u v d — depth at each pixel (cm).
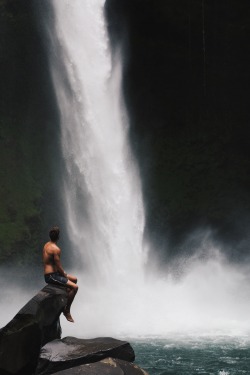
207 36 3195
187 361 1455
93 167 3159
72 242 3091
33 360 965
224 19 3167
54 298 1057
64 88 3241
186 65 3247
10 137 3178
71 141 3203
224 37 3186
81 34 3238
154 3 3120
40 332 973
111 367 989
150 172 3234
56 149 3203
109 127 3206
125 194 3153
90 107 3206
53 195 3148
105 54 3225
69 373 962
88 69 3228
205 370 1345
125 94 3247
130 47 3219
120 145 3206
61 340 1062
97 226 3094
